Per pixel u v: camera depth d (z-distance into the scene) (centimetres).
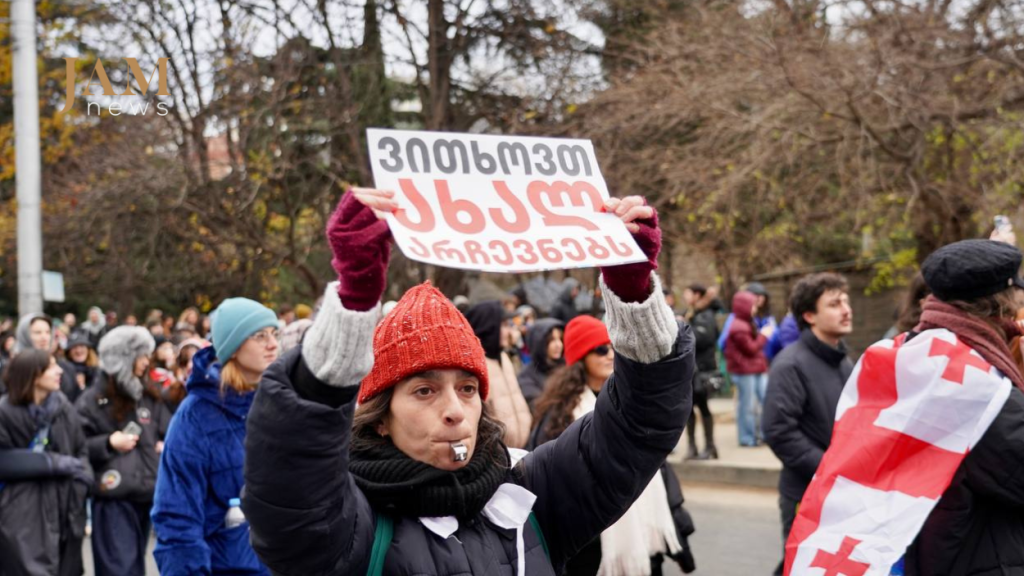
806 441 474
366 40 1658
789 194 1176
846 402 301
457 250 169
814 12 1064
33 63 1216
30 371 520
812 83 1014
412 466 187
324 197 1669
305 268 1723
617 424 201
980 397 273
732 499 929
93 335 1767
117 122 1672
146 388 583
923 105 977
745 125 1116
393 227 165
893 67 1000
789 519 486
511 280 2445
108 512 553
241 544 392
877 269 1284
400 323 191
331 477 168
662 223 1476
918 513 274
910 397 284
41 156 1805
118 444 553
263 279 1853
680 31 1321
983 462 272
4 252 2145
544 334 609
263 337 393
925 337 288
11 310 2652
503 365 523
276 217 1880
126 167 1580
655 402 196
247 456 169
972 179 1005
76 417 540
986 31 971
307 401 165
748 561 703
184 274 1900
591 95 1477
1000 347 286
